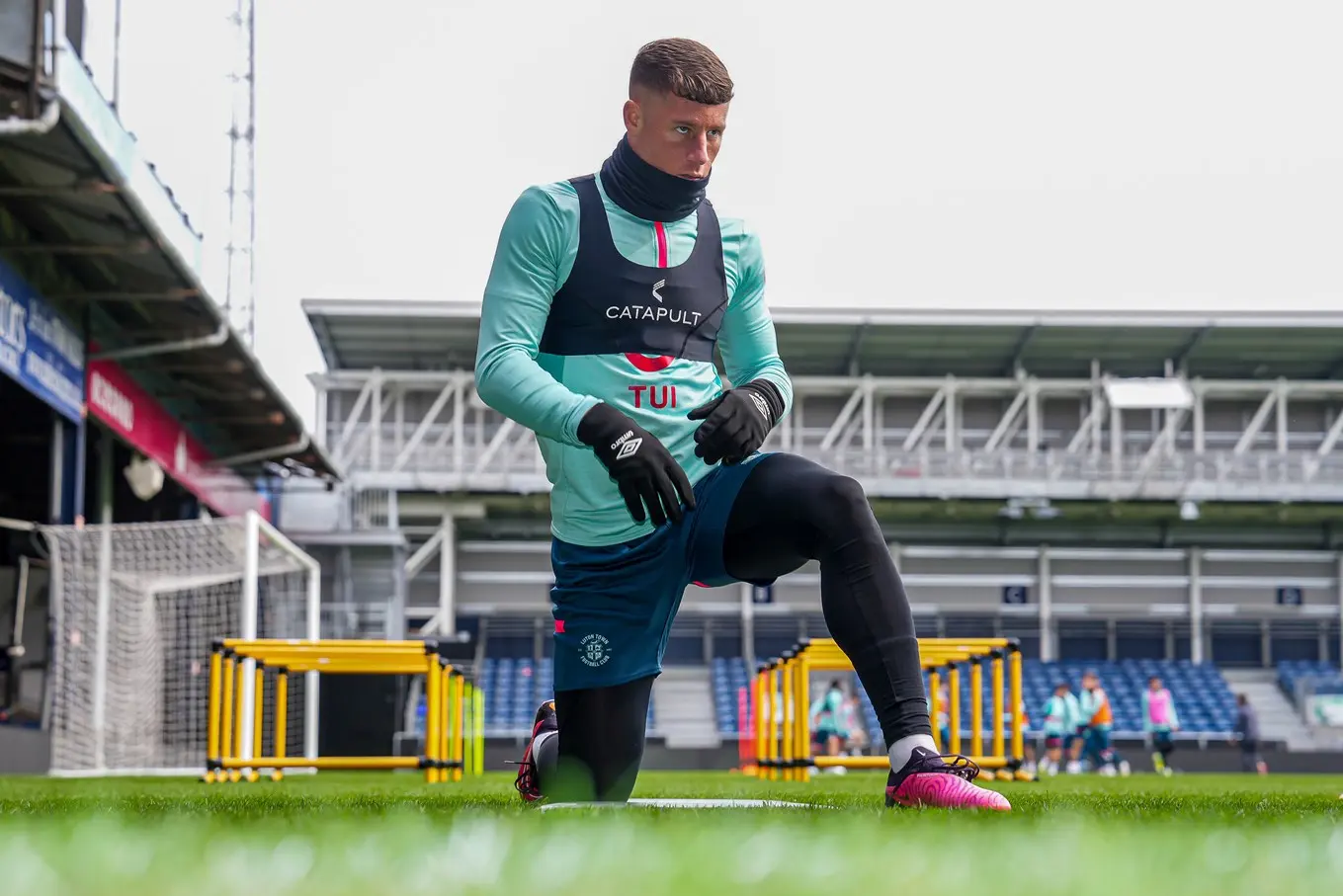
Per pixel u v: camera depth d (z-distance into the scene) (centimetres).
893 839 140
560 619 320
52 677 1377
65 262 1331
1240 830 173
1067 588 3091
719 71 315
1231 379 3012
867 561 285
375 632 2388
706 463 303
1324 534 3058
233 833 154
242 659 1148
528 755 358
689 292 321
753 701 1902
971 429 2992
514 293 314
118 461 1886
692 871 107
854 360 2898
